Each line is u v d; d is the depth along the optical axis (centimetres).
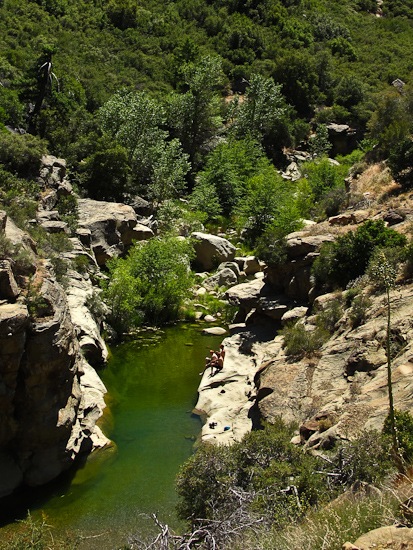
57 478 1420
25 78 4253
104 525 1234
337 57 7306
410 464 736
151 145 4303
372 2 9156
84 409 1623
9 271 1402
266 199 3559
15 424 1373
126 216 3194
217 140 5197
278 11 7612
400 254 1819
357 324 1659
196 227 3678
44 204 2883
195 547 858
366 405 1205
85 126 4269
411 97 3419
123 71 5884
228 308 2733
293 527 715
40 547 931
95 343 2080
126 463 1498
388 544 518
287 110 5841
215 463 1002
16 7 6081
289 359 1697
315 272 2097
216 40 6938
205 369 2081
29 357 1355
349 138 5909
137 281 2577
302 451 1034
